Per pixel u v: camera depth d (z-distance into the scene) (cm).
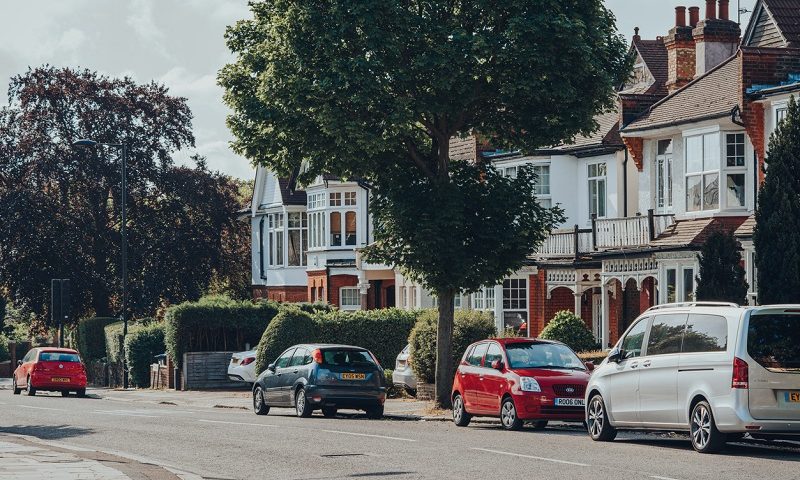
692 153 3753
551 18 2694
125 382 5253
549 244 4506
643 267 3938
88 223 6241
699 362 1848
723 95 3712
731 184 3625
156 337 5253
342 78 2677
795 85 3275
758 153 3500
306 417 2959
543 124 2850
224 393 4428
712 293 3033
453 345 3362
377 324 4338
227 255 6675
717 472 1545
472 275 2934
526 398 2350
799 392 1775
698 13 4397
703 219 3697
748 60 3500
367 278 5947
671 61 4347
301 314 4234
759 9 3941
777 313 1800
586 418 2161
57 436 2398
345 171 2922
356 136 2670
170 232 6338
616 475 1532
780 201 2683
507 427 2400
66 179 6200
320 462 1792
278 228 6919
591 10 2811
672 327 1947
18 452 1942
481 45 2661
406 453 1897
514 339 2522
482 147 4922
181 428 2553
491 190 2994
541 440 2109
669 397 1912
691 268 3700
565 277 4478
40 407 3572
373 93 2684
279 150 2920
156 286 6209
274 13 2853
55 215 6181
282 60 2759
